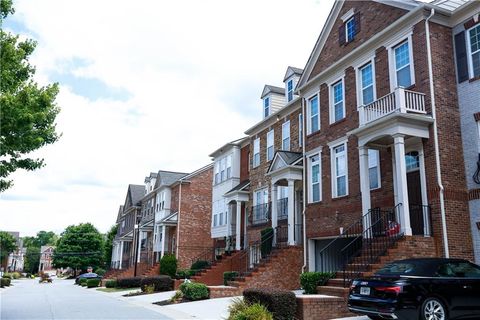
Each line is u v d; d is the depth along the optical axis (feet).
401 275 28.94
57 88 44.60
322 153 62.69
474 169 43.27
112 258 222.28
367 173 48.32
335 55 62.85
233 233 95.61
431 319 27.89
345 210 56.24
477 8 44.68
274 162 72.13
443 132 44.09
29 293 84.74
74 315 43.09
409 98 44.86
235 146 102.01
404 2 50.19
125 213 192.54
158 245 133.28
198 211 124.67
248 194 90.58
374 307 28.78
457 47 46.65
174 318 40.29
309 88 68.03
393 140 48.49
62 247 241.14
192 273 91.91
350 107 57.72
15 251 338.75
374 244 43.86
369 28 56.08
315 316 35.22
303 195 65.92
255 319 32.17
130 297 69.62
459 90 45.88
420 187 46.19
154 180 162.61
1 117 38.22
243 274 64.59
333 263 60.70
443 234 41.39
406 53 49.26
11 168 42.88
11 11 40.50
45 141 44.21
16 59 40.27
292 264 64.13
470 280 29.84
